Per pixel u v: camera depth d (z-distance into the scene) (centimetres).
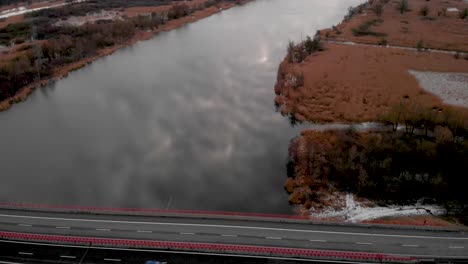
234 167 8650
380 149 8344
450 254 5800
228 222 6438
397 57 14650
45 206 7294
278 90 12306
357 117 10375
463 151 8000
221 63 14775
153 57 15462
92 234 6184
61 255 5781
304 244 5956
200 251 5828
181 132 10112
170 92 12369
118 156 9069
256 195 7712
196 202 7512
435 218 6831
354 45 16338
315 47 15612
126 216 6606
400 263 5650
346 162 8069
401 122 9369
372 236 6125
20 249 5891
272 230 6259
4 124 10612
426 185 7600
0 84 12238
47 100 12000
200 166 8694
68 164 8794
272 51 16038
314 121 10469
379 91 11756
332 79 12725
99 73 13950
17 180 8219
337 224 6369
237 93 12362
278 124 10519
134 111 11238
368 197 7412
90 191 7856
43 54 14650
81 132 10144
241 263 5638
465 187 7512
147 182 8131
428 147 8225
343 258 5688
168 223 6425
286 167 8619
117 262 5650
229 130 10219
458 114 9025
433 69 13412
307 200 7369
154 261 5622
